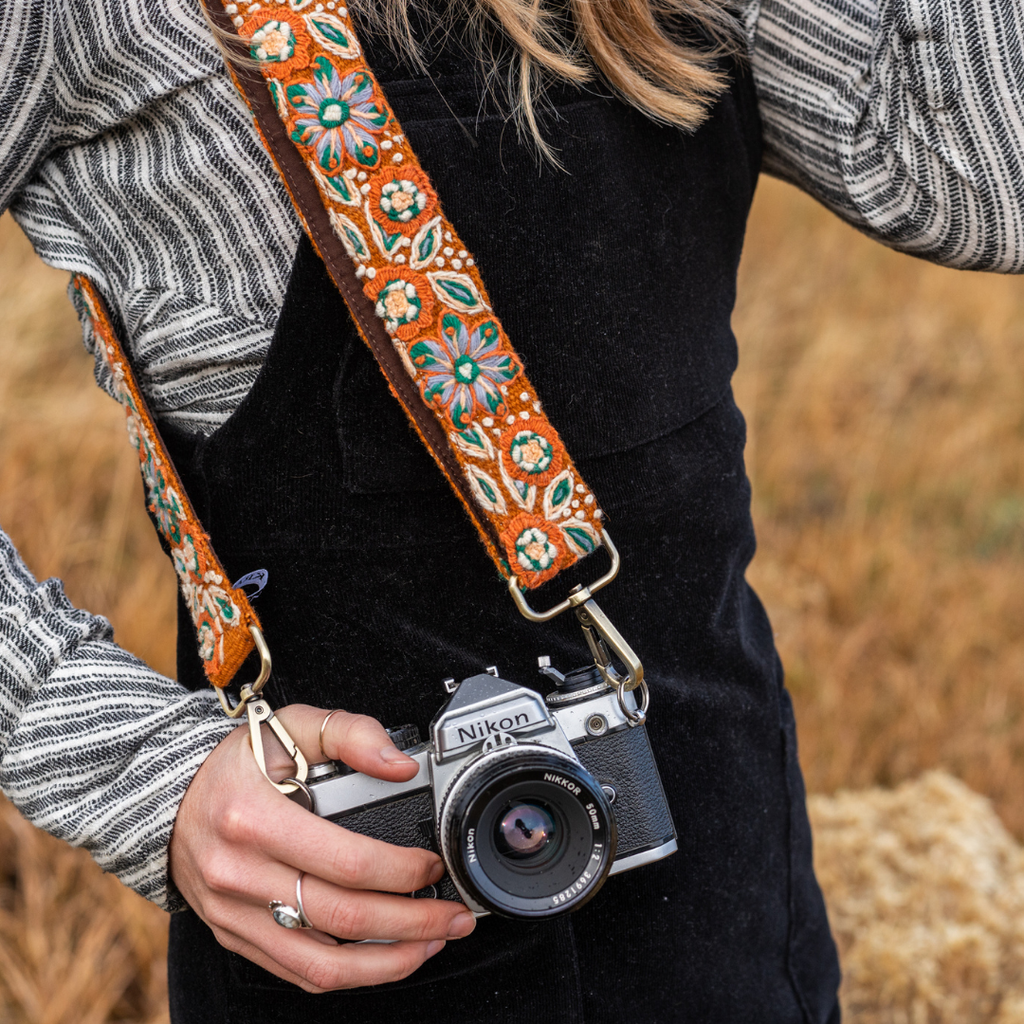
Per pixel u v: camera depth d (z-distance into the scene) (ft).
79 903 6.72
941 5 2.65
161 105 2.46
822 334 13.47
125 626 8.16
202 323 2.55
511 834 2.46
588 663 2.76
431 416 2.49
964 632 9.25
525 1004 2.70
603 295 2.63
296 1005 2.74
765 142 3.14
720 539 2.94
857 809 6.93
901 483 11.21
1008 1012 5.62
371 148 2.39
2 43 2.31
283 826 2.35
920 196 2.85
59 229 2.60
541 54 2.49
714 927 2.87
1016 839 7.70
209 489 2.66
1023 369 13.01
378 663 2.67
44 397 10.09
